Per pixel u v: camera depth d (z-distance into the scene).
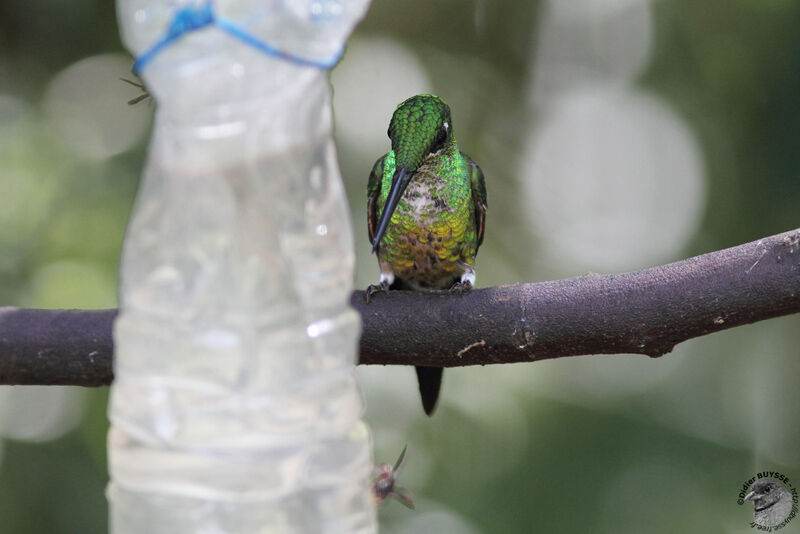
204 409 3.84
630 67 13.68
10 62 11.57
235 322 3.90
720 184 12.76
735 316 6.20
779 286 6.06
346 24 4.16
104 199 10.80
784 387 12.79
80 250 10.52
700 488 11.66
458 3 12.97
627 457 11.45
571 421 11.41
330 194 4.22
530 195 13.12
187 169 3.92
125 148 11.19
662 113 13.38
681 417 12.17
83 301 10.23
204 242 3.92
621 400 11.85
